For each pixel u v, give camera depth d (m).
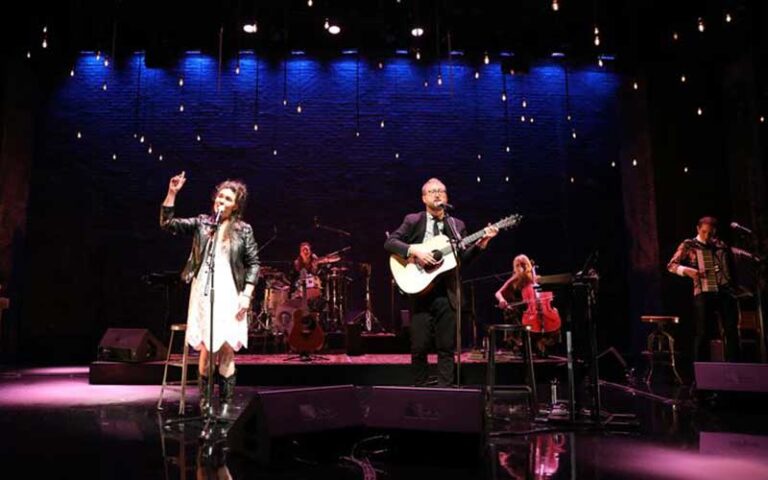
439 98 10.21
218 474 2.71
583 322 6.57
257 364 6.04
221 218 3.97
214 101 10.07
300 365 6.05
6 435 3.53
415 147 10.12
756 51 8.50
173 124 9.99
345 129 10.12
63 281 9.54
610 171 10.14
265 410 2.83
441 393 2.96
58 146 9.82
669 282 8.88
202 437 3.40
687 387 5.95
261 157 10.02
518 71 9.75
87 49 9.73
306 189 9.98
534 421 4.02
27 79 9.55
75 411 4.36
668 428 3.77
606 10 8.97
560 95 10.27
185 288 9.62
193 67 10.10
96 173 9.82
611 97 10.29
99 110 9.95
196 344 3.85
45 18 9.06
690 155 9.17
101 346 6.23
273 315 8.30
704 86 9.27
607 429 3.73
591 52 9.50
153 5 9.01
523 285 7.10
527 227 9.98
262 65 10.16
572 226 10.02
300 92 10.16
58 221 9.66
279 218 9.91
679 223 9.02
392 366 6.10
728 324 5.80
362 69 10.23
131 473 2.73
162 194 9.86
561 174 10.12
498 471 2.77
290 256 9.84
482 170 10.09
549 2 8.90
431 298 4.41
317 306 8.16
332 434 3.01
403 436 2.98
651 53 9.31
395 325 9.62
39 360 9.32
